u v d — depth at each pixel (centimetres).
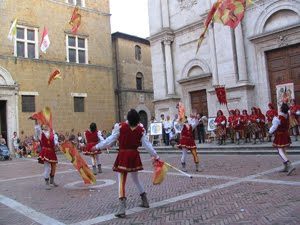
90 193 918
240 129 1748
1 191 1044
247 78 2028
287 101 1806
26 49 2692
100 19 3209
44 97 2744
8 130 2538
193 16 2367
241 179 946
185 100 2422
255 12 2008
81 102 2988
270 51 1977
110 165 1558
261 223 561
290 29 1841
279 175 960
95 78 3103
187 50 2406
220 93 1880
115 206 752
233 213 630
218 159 1446
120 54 3541
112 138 679
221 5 1198
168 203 745
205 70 2277
